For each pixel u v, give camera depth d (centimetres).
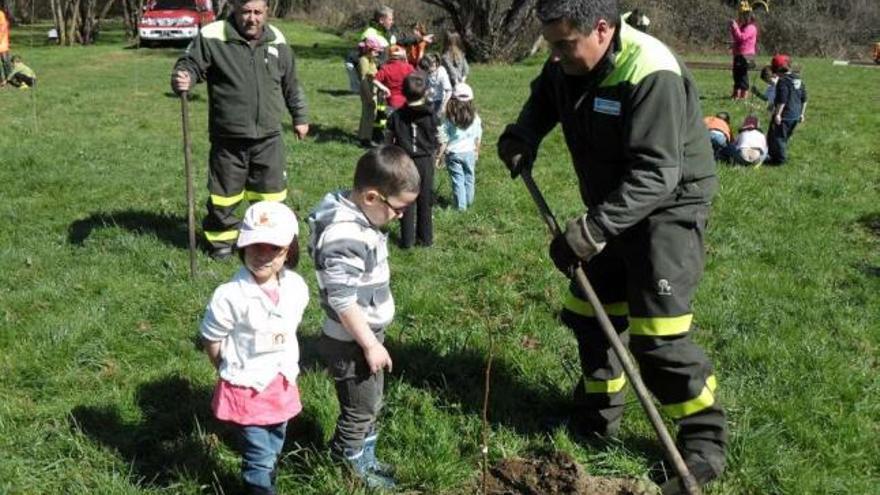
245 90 730
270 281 398
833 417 497
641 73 384
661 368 418
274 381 397
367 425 425
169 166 1146
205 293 676
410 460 450
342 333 404
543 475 432
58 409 498
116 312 638
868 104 1817
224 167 749
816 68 2798
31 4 5103
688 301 414
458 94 912
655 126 383
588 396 472
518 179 1088
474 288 700
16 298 656
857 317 652
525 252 788
